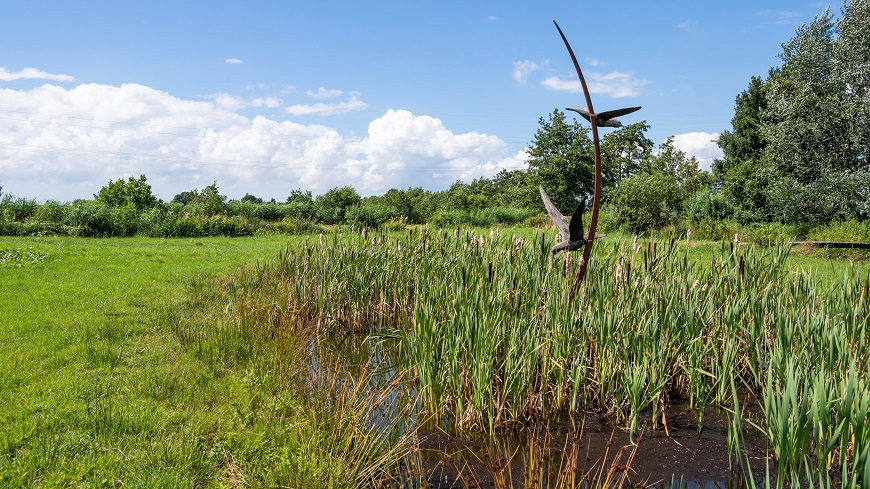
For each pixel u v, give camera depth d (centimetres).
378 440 506
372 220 4728
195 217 3638
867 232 2345
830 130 2611
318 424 516
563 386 628
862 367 533
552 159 5278
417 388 658
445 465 502
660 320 635
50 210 3316
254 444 475
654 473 484
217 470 445
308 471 425
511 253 839
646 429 575
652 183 2905
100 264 1667
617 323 621
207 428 514
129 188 4222
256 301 942
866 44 2550
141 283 1316
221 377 663
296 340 787
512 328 629
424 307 646
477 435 570
